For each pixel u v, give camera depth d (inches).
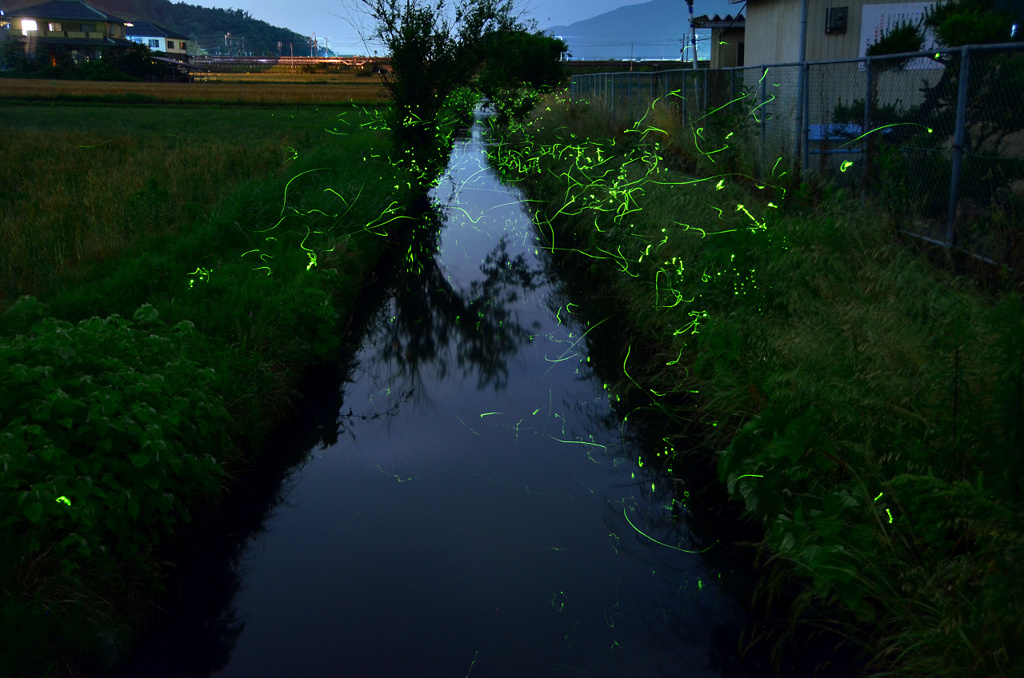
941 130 284.2
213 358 190.7
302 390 220.5
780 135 411.8
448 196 562.3
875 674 105.4
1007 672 93.2
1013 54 253.4
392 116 653.9
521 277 338.6
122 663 115.3
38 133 860.6
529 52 1283.2
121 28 4488.2
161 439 134.3
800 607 119.0
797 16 560.1
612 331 264.2
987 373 129.1
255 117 1247.5
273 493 166.4
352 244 335.6
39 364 142.3
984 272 225.0
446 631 121.7
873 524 124.9
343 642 119.9
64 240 322.7
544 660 115.3
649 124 572.7
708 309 214.1
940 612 106.8
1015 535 102.0
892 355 154.5
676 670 112.6
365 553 143.9
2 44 3607.3
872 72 308.2
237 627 123.4
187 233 338.6
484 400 213.3
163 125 1064.8
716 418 181.0
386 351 253.3
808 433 133.2
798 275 201.8
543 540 147.2
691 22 853.2
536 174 617.6
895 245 234.7
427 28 626.2
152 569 132.9
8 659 101.1
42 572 116.6
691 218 296.5
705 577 135.0
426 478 171.6
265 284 258.1
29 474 123.7
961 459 127.3
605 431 192.2
